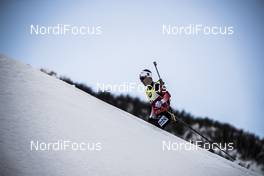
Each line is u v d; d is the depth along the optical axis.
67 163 14.17
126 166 15.37
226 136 84.81
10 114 15.82
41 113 16.88
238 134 86.75
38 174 13.11
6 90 17.89
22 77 20.66
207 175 17.56
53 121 16.59
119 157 15.86
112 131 18.14
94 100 24.22
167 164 16.97
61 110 18.02
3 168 12.73
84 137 16.34
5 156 13.30
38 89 19.70
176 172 16.52
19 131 14.91
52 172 13.45
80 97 22.41
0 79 19.02
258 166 77.00
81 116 18.36
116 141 17.19
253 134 86.25
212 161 20.86
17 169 12.95
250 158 78.06
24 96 17.97
